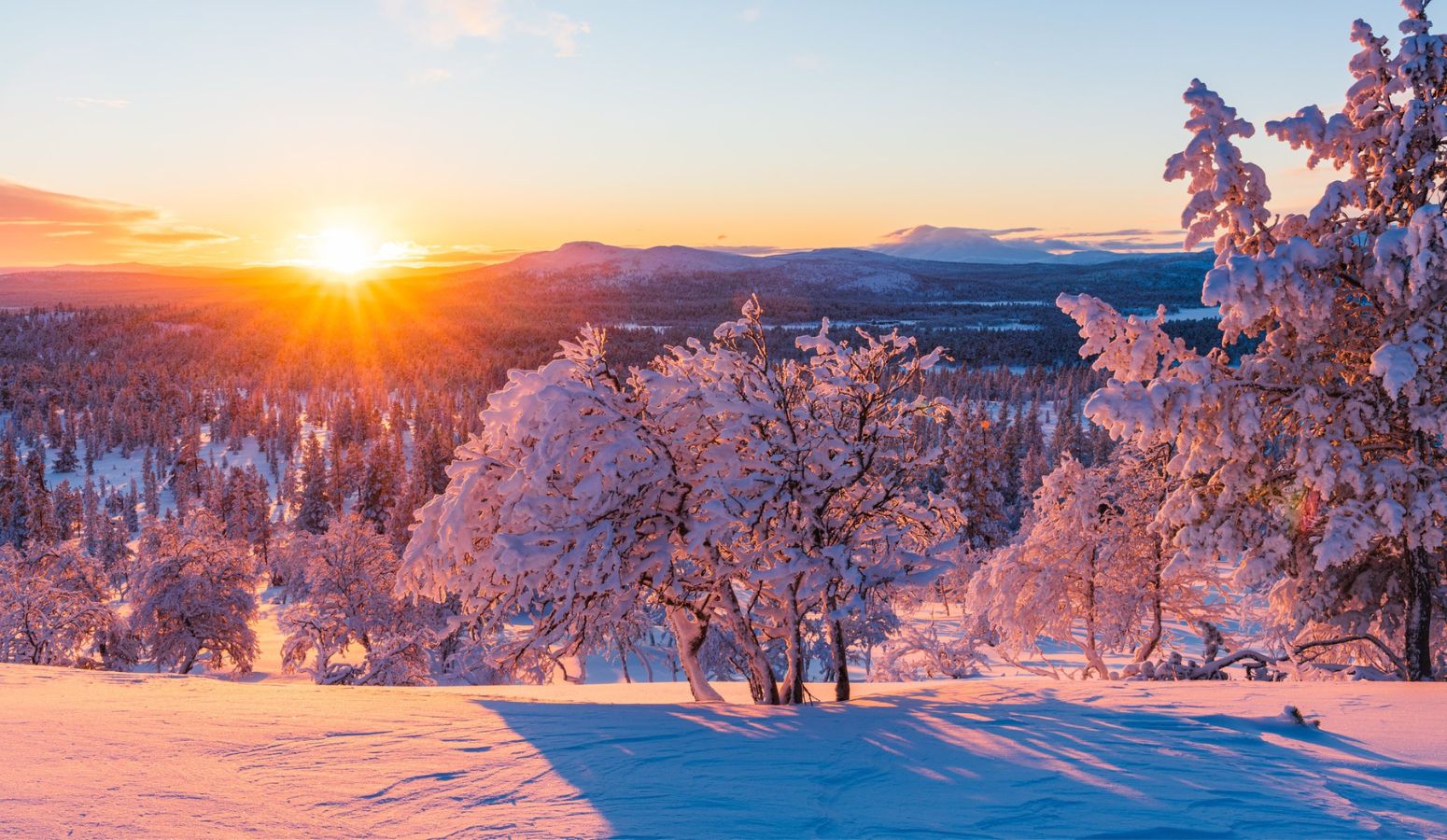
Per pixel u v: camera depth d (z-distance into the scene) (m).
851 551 13.41
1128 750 7.99
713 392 13.05
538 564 11.80
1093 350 15.62
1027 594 25.50
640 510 13.07
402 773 6.79
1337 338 15.27
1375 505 14.19
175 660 47.47
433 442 111.94
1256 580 15.25
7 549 40.38
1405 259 13.83
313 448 126.81
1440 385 14.14
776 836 5.48
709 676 32.38
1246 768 7.30
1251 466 15.14
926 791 6.66
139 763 6.58
